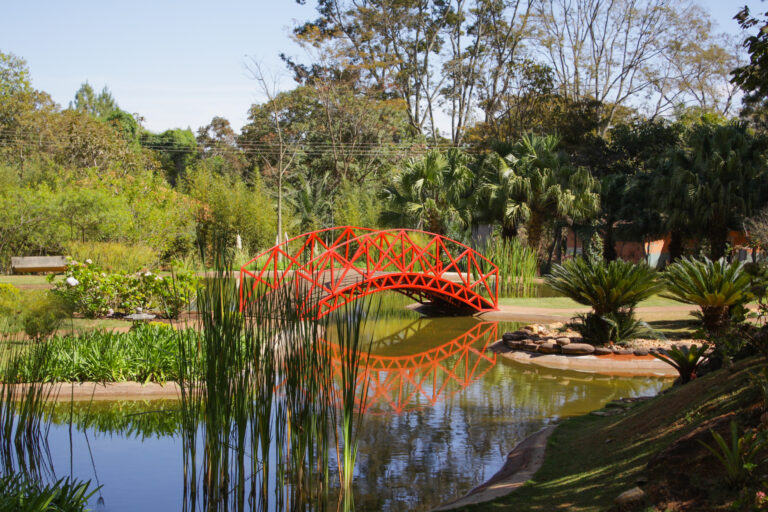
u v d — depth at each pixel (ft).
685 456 13.17
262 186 106.93
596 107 119.03
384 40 131.44
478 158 97.25
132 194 75.92
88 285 40.06
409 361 38.86
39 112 112.37
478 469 19.52
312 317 15.67
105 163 100.32
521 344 40.42
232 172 137.08
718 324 31.99
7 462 19.11
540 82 117.29
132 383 26.81
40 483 17.24
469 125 133.28
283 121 132.57
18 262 59.82
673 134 103.45
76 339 29.09
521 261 69.10
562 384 32.37
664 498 12.01
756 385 14.46
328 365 15.55
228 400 15.39
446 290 58.03
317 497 15.37
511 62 123.34
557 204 75.10
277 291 16.29
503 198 76.18
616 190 83.35
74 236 68.80
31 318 21.66
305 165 128.47
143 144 155.84
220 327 15.38
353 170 124.16
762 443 11.75
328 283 49.67
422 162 75.97
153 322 32.89
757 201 68.80
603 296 37.47
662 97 127.75
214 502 15.44
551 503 13.92
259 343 15.64
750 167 68.54
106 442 21.43
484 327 51.60
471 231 83.97
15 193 70.08
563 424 22.48
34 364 20.93
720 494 11.54
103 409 24.81
